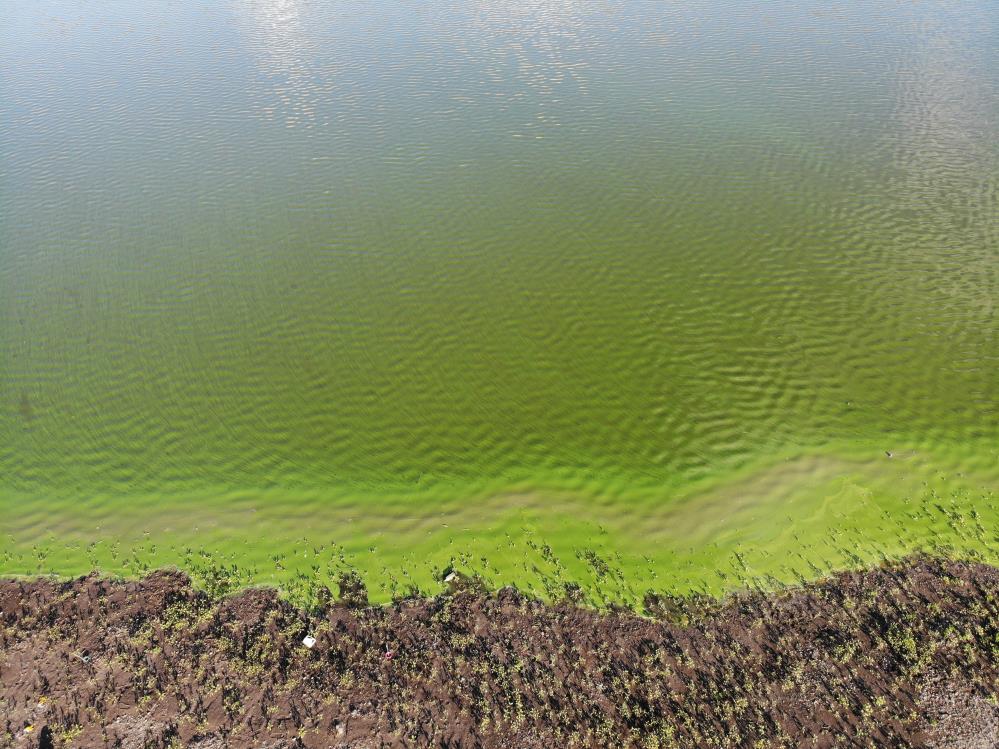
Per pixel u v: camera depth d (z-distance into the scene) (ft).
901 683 54.70
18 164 137.28
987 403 77.71
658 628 59.41
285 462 75.41
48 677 57.36
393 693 55.72
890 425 76.23
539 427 78.59
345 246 110.63
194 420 80.69
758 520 67.67
